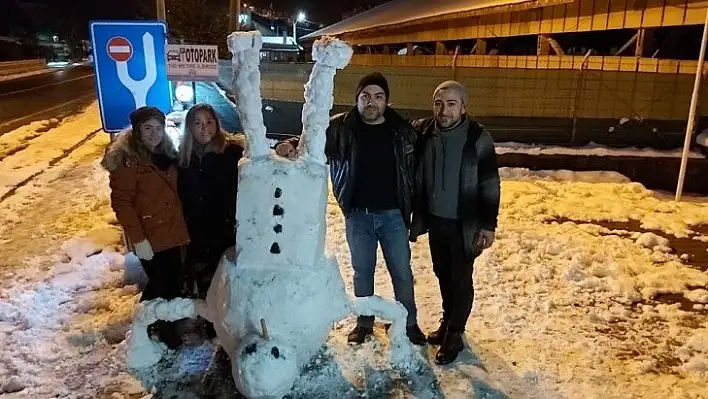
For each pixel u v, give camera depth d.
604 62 9.96
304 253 2.96
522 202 7.15
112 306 4.30
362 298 3.35
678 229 6.20
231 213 3.81
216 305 3.09
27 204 7.14
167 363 3.57
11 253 5.46
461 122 3.39
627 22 9.46
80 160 9.88
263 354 2.64
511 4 11.48
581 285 4.78
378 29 20.81
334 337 3.88
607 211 6.88
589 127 9.07
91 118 15.90
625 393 3.34
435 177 3.46
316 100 3.05
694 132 8.75
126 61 5.01
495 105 9.20
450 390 3.35
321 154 3.08
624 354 3.77
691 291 4.70
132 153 3.55
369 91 3.32
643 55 9.46
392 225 3.54
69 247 5.50
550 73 8.93
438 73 9.27
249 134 3.06
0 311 4.18
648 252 5.57
